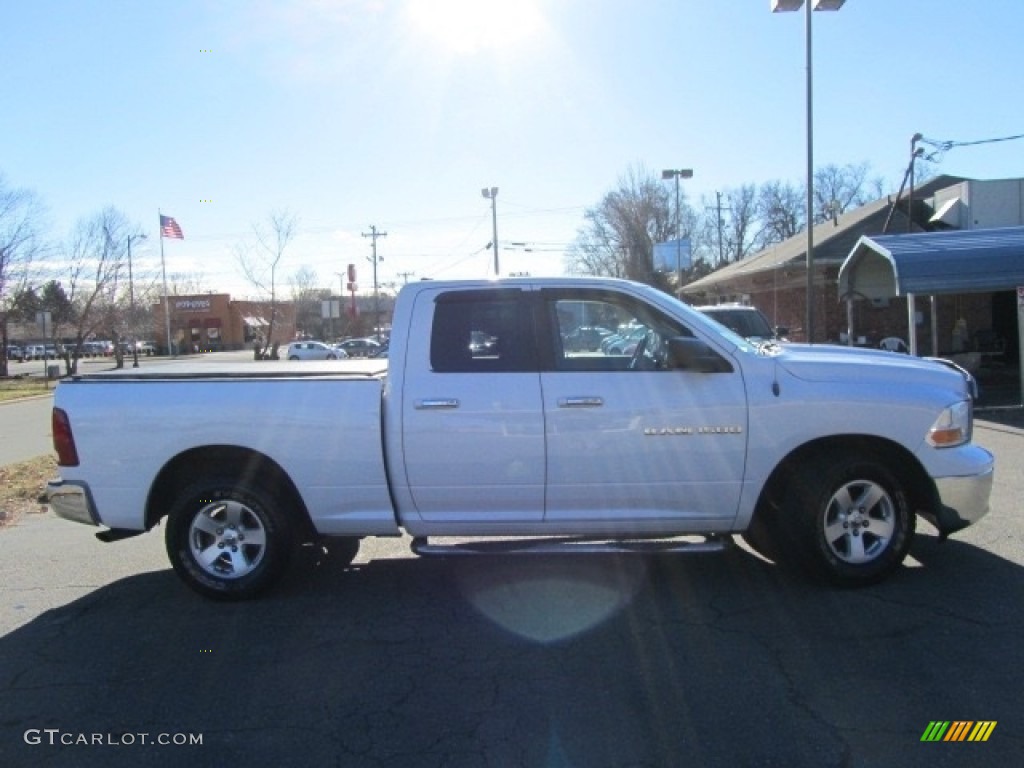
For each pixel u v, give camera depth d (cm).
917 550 552
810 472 474
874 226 2492
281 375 495
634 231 6250
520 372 473
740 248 7200
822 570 476
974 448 485
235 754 321
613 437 466
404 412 473
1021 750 308
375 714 351
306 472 481
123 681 391
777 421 465
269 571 495
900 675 371
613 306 485
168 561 607
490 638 432
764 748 314
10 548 661
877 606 454
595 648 414
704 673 380
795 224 7000
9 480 994
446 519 483
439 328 482
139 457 490
